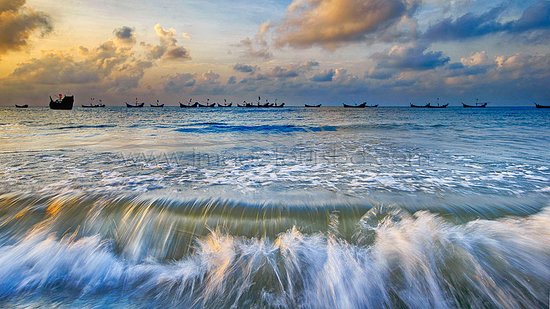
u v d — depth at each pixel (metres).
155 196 5.21
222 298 3.11
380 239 3.79
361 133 19.78
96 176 6.86
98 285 3.31
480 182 6.25
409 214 4.43
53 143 13.61
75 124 29.03
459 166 8.09
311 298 3.08
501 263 3.35
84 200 5.01
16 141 14.34
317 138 16.38
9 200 5.01
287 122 32.62
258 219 4.33
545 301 2.98
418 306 3.01
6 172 7.21
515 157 9.50
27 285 3.29
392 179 6.57
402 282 3.21
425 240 3.72
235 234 4.00
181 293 3.18
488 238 3.74
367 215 4.42
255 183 6.24
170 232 4.08
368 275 3.28
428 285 3.17
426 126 26.55
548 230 3.90
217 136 17.67
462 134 18.64
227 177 6.82
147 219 4.37
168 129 23.25
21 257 3.64
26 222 4.35
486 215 4.39
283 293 3.14
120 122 32.91
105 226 4.25
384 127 25.17
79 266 3.55
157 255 3.74
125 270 3.50
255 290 3.18
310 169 7.74
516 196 5.24
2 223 4.32
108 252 3.77
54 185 5.96
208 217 4.40
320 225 4.16
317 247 3.67
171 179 6.59
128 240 3.98
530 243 3.63
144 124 29.38
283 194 5.40
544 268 3.28
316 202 4.93
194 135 18.38
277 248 3.69
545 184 6.05
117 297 3.14
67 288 3.27
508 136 17.09
